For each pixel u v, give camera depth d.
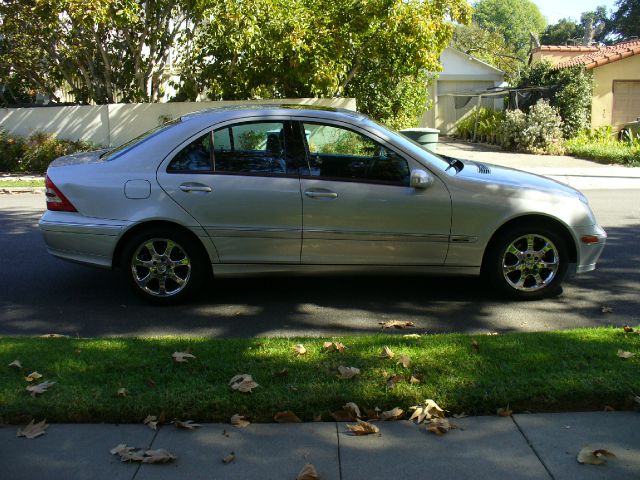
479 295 6.21
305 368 4.02
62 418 3.54
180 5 16.20
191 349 4.36
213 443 3.36
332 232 5.66
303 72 16.12
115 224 5.64
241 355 4.25
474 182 5.71
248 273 5.79
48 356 4.23
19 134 17.52
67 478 3.08
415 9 16.09
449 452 3.27
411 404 3.65
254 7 15.22
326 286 6.52
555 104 21.41
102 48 16.52
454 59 29.91
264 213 5.63
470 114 28.97
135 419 3.55
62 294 6.28
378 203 5.64
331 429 3.48
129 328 5.34
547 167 16.72
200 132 5.70
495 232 5.80
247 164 5.69
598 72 21.83
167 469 3.15
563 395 3.67
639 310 5.76
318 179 5.65
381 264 5.77
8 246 8.33
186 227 5.64
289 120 5.73
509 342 4.44
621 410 3.66
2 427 3.51
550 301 6.04
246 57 16.64
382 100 18.69
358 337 4.67
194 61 17.25
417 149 5.86
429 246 5.73
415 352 4.24
